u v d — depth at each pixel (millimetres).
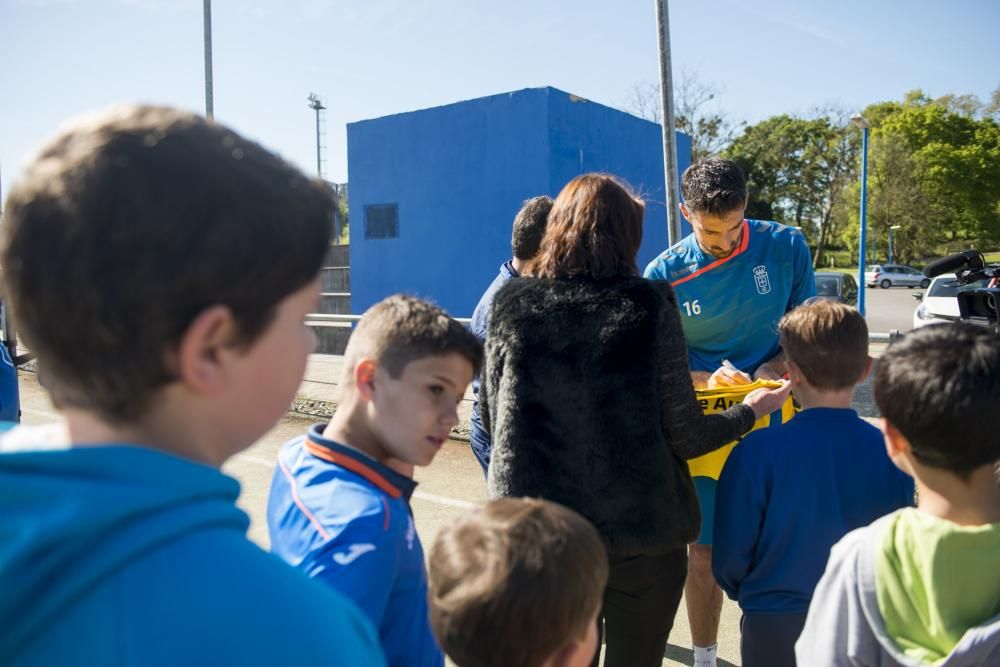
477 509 1218
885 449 1852
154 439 657
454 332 1547
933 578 1192
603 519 1759
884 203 56844
